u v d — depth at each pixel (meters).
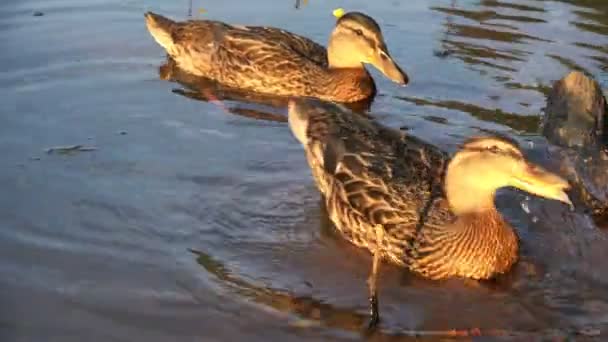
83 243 1.33
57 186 1.41
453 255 1.31
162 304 1.26
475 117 1.58
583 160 1.47
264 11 1.88
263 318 1.25
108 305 1.25
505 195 1.44
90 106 1.58
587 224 1.40
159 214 1.38
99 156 1.47
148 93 1.63
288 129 1.56
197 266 1.31
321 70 1.69
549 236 1.38
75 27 1.78
